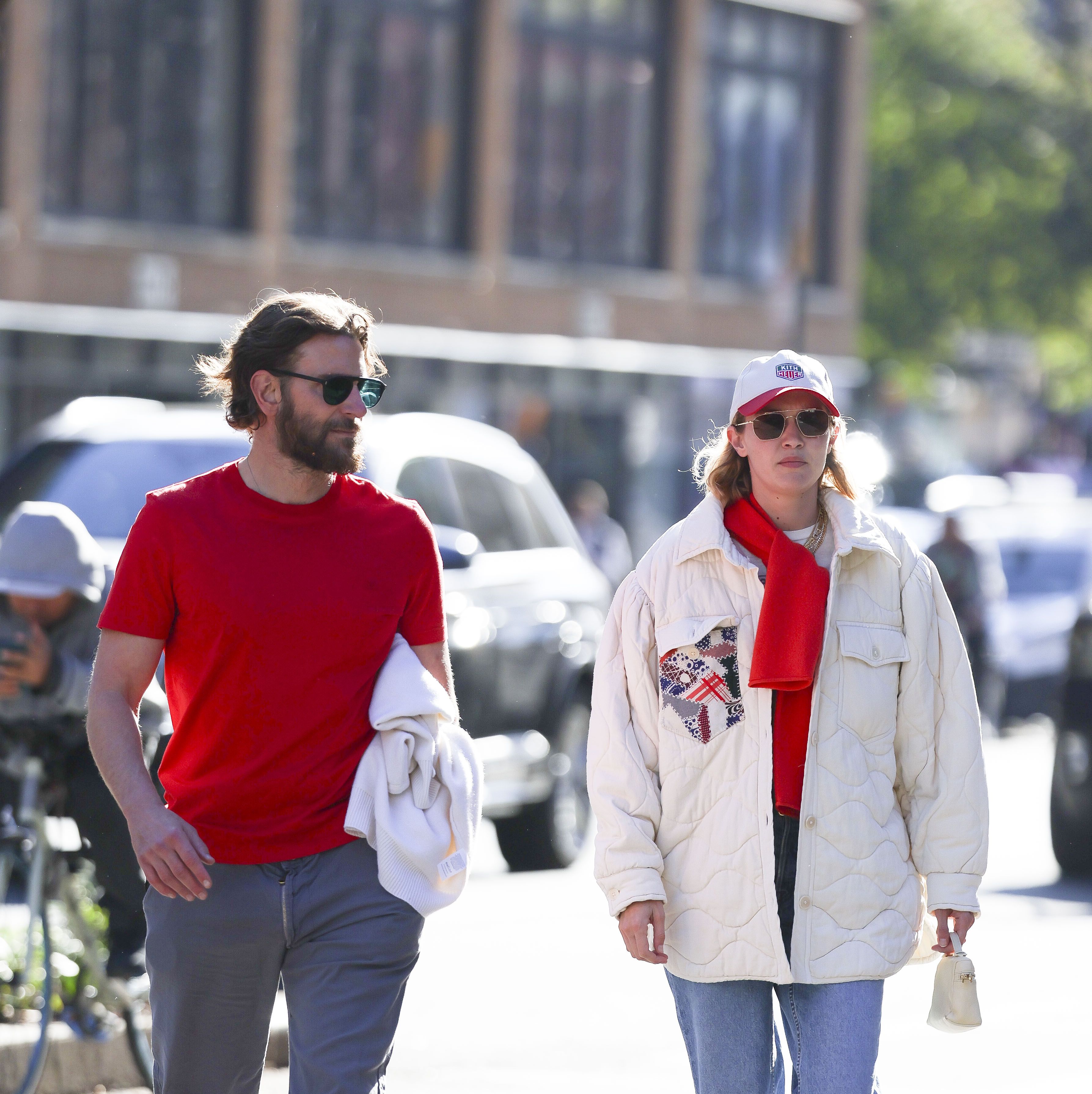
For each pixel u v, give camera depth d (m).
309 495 16.77
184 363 98.94
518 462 43.66
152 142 101.12
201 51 102.94
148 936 16.81
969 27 157.75
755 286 132.50
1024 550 83.69
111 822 23.69
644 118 126.31
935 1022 17.14
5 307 93.50
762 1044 16.92
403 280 112.75
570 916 37.03
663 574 17.11
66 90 97.12
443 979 31.64
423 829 16.56
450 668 17.73
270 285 105.38
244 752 16.45
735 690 16.70
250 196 105.25
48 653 23.28
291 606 16.39
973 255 155.50
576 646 43.06
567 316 121.12
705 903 16.69
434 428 41.12
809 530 17.31
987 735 76.69
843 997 16.52
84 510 37.28
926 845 17.09
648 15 125.88
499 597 40.75
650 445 122.62
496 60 116.50
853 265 138.12
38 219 96.25
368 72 110.94
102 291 98.56
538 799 42.03
